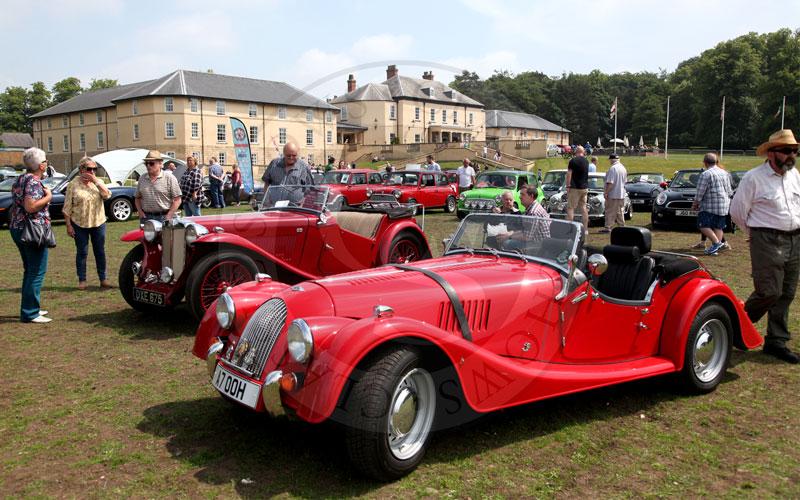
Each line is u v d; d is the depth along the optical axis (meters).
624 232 4.86
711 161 10.64
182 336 6.15
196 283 6.09
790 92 67.56
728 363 4.80
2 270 10.04
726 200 10.62
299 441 3.71
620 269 4.82
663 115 81.81
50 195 6.48
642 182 20.03
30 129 95.38
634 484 3.24
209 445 3.65
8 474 3.28
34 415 4.11
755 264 5.35
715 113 75.94
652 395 4.64
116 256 11.30
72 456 3.50
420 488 3.15
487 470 3.37
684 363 4.49
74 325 6.54
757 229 5.29
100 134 61.47
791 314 6.88
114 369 5.10
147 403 4.34
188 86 43.75
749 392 4.67
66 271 9.80
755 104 72.00
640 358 4.52
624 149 51.00
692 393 4.61
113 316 6.95
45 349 5.64
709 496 3.11
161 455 3.51
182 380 4.84
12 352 5.54
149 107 45.03
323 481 3.21
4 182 18.91
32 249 6.45
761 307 5.42
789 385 4.81
